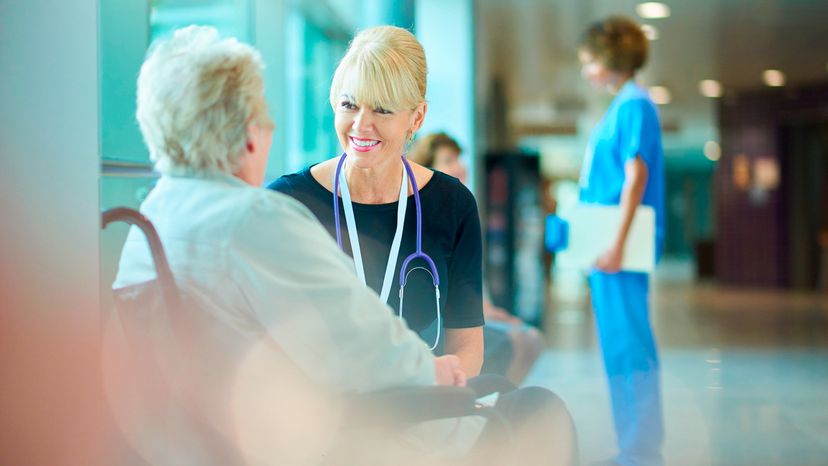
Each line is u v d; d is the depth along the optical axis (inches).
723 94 508.1
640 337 110.5
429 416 51.2
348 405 50.8
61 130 55.4
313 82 193.0
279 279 49.3
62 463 55.9
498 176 283.9
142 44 63.5
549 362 140.0
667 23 310.0
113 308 54.8
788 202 495.8
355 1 184.1
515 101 522.6
